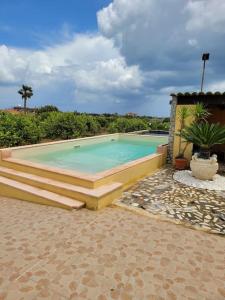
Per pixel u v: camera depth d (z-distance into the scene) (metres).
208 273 2.94
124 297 2.49
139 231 3.98
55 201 5.31
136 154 12.80
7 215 4.86
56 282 2.65
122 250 3.36
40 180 6.23
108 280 2.72
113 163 10.37
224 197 6.04
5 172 7.16
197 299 2.51
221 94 8.47
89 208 5.11
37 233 3.85
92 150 13.49
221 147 11.56
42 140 14.28
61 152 12.05
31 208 5.34
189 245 3.59
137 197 5.85
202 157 7.43
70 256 3.16
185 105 9.23
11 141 11.57
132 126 21.42
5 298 2.38
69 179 5.92
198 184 6.86
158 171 8.59
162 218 4.65
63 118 15.52
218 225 4.44
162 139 15.88
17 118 12.66
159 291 2.60
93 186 5.47
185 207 5.29
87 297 2.46
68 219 4.46
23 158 9.78
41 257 3.12
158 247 3.49
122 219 4.48
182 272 2.93
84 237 3.71
